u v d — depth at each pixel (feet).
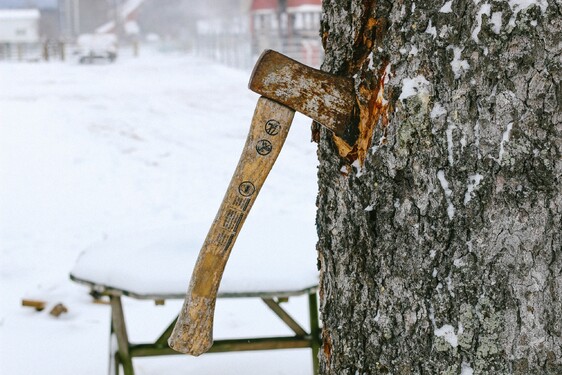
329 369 5.86
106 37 122.72
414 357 5.13
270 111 5.30
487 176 4.79
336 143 5.52
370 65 5.16
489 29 4.68
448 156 4.85
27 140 42.70
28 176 34.78
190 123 51.11
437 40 4.83
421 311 5.06
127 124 49.93
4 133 44.52
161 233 14.24
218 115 54.75
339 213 5.57
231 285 12.09
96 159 38.81
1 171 35.42
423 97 4.88
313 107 5.29
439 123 4.86
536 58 4.63
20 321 18.13
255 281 12.14
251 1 100.99
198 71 96.07
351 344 5.51
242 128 49.37
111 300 12.64
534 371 4.86
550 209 4.74
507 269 4.82
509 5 4.65
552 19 4.60
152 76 87.97
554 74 4.63
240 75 88.22
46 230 26.99
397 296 5.15
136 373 15.39
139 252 13.10
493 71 4.71
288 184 32.76
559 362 4.85
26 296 19.19
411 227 5.02
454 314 4.95
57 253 24.38
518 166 4.72
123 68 104.53
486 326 4.89
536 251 4.78
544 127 4.67
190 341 5.44
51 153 39.73
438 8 4.84
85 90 69.87
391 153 5.01
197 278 5.41
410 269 5.06
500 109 4.71
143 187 33.63
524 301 4.83
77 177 34.99
